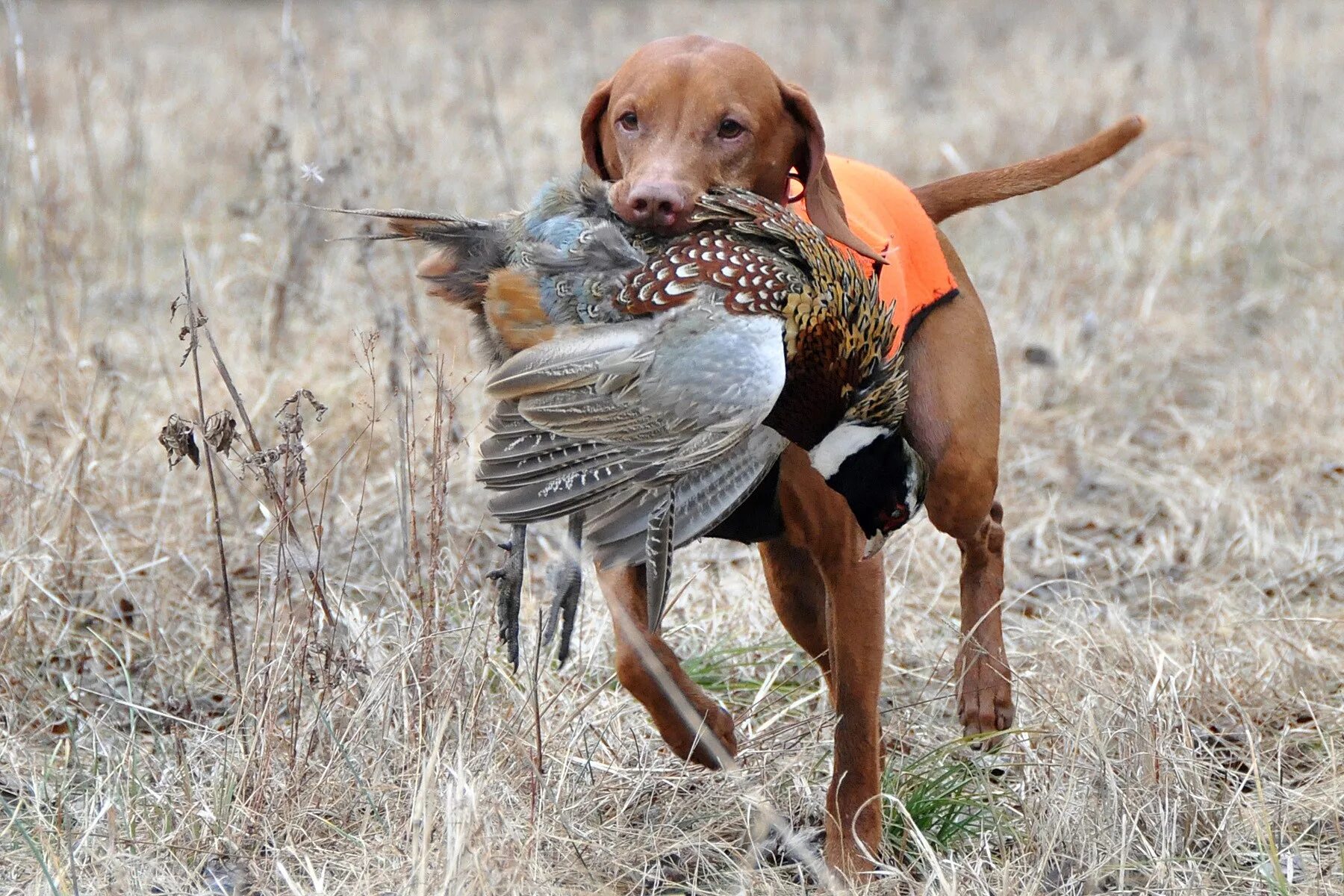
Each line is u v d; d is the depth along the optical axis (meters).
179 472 20.53
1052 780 14.16
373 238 12.12
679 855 13.78
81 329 23.61
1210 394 25.77
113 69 44.84
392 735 14.09
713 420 10.69
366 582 18.42
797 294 11.20
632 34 53.16
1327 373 25.03
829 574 13.44
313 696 14.30
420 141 32.34
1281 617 17.20
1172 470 23.12
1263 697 16.47
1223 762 15.47
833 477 12.12
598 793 14.31
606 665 16.80
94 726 14.76
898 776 14.64
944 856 13.91
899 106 42.81
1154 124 38.47
